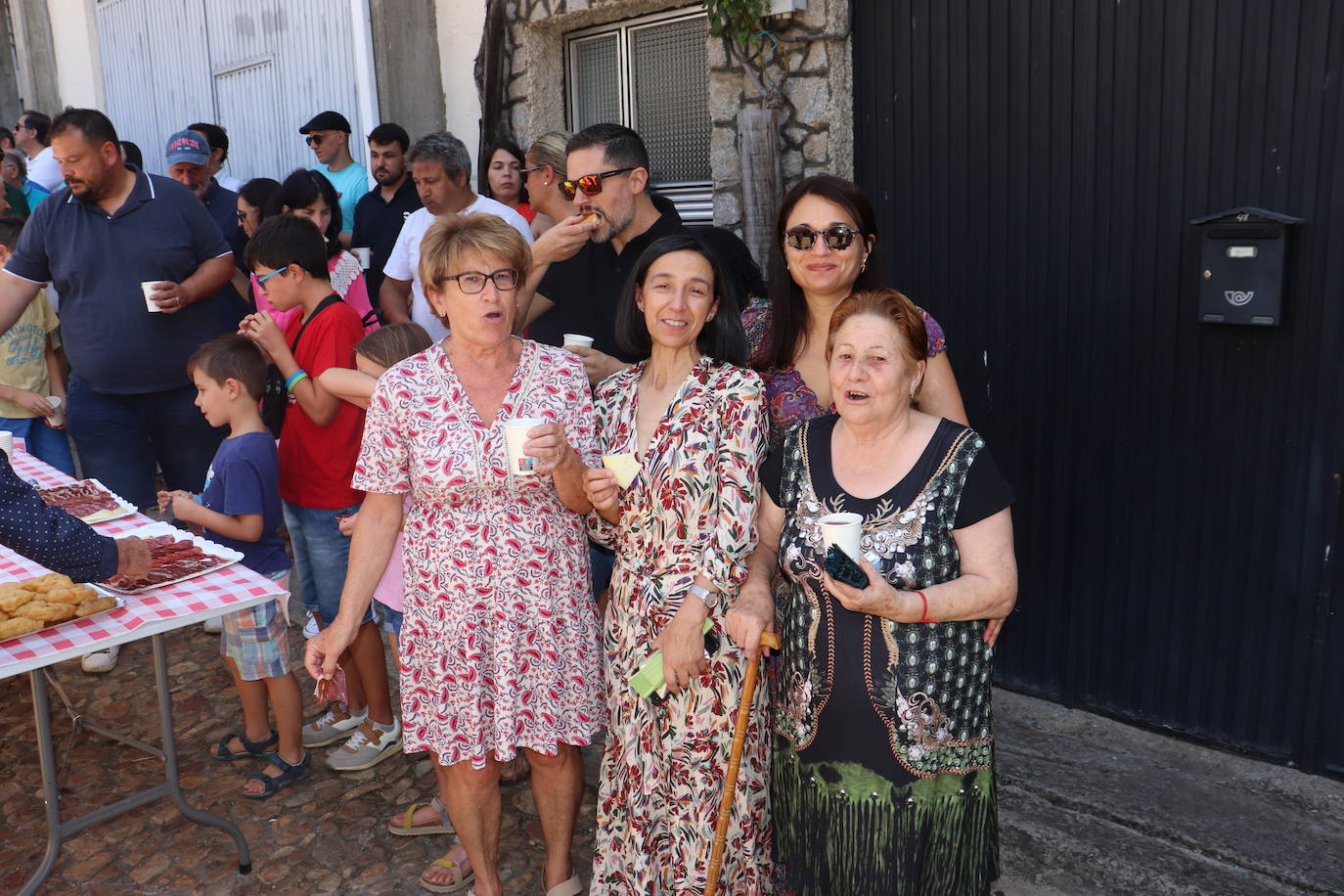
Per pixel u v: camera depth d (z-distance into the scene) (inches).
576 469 98.3
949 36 149.5
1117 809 128.0
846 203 98.3
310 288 143.6
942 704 85.2
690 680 94.9
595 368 120.7
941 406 101.7
